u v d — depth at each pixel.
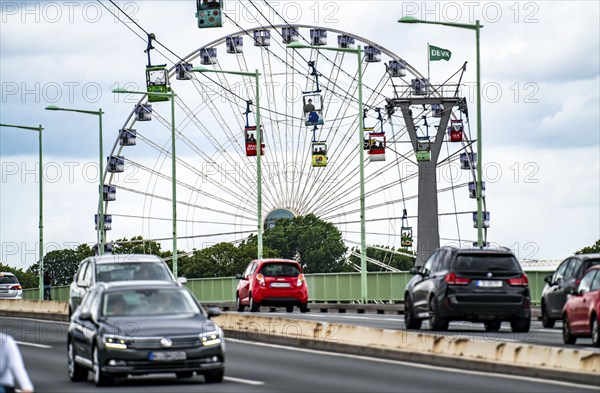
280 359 37.50
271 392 27.48
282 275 71.00
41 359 38.41
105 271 44.12
